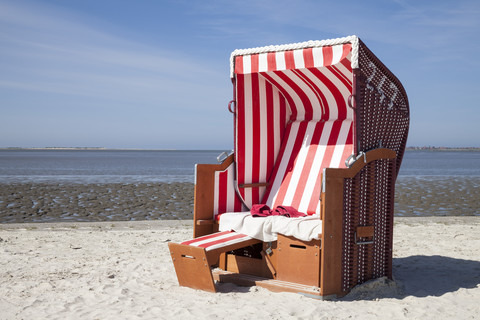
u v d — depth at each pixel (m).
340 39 3.96
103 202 14.38
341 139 5.02
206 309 3.59
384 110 4.34
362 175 4.10
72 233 7.54
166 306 3.69
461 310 3.68
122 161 72.56
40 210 12.52
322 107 5.27
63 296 3.98
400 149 4.84
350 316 3.46
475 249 6.37
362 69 3.96
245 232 4.34
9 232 7.57
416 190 19.16
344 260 3.98
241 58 4.67
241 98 4.92
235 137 4.91
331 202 3.83
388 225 4.44
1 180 24.02
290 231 4.05
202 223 4.62
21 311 3.56
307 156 5.18
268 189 5.27
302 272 4.04
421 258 5.78
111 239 7.02
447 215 12.01
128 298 3.92
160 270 5.00
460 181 25.06
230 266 4.68
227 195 4.92
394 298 4.01
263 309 3.58
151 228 8.29
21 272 4.83
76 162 63.97
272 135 5.34
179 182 23.25
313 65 4.16
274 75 5.06
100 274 4.78
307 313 3.48
